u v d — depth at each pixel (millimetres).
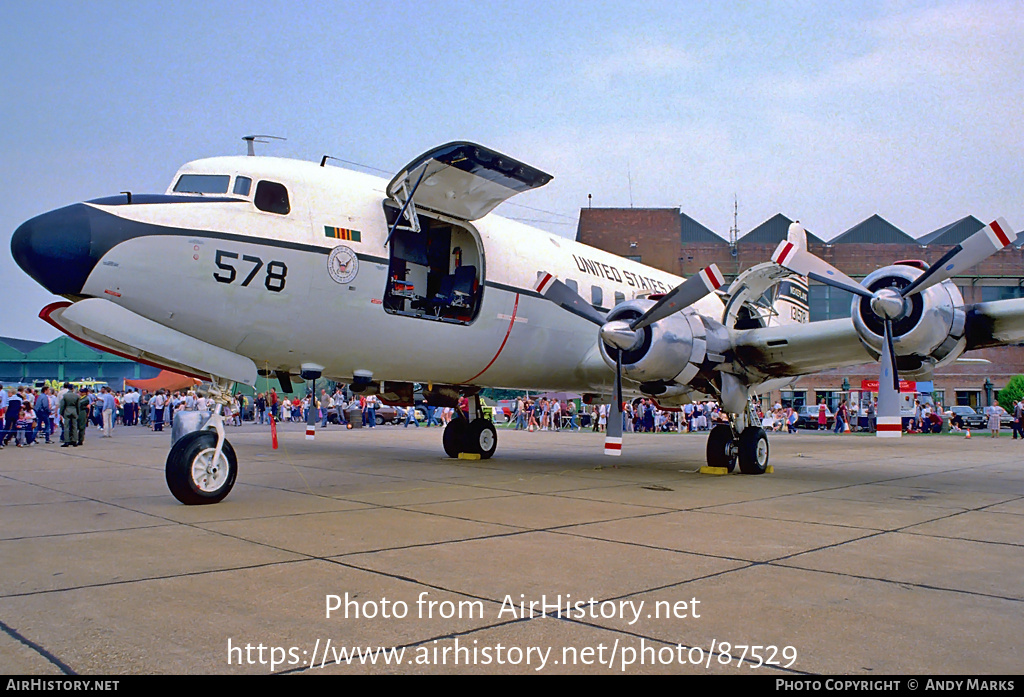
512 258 12148
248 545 5828
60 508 7715
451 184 10328
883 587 4699
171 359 8406
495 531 6539
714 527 6855
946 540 6297
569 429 37344
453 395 13859
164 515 7270
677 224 45406
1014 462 15344
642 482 10688
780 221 50938
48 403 20188
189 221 8430
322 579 4781
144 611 4059
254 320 8922
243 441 21438
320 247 9383
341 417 37219
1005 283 45906
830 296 46375
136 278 7977
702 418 34406
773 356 11664
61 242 7598
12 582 4645
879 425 10125
